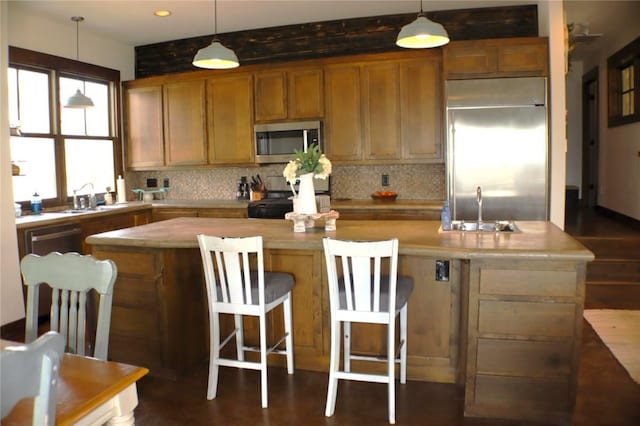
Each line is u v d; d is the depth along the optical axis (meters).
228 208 5.38
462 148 4.63
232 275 2.73
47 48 4.96
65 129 5.27
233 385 3.02
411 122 5.01
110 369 1.48
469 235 2.88
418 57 4.93
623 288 4.59
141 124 5.97
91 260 1.84
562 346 2.46
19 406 1.25
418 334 3.03
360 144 5.16
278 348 3.27
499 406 2.56
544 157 4.50
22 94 4.78
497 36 5.02
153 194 6.31
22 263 1.93
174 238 3.02
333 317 2.60
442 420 2.58
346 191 5.66
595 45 7.26
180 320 3.18
